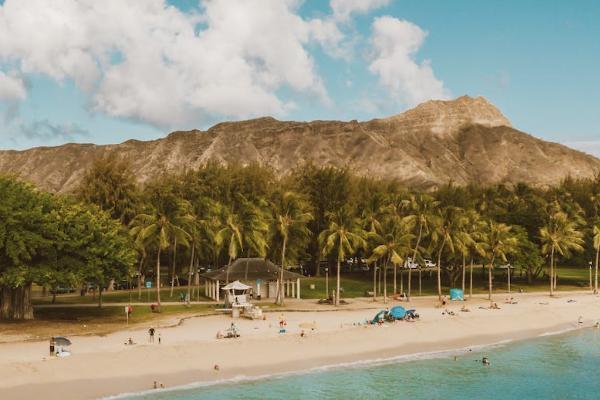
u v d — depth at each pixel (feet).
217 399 159.53
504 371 197.77
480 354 221.05
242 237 349.20
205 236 371.76
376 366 198.18
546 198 646.33
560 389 179.01
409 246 345.92
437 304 328.29
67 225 254.68
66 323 245.65
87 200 384.47
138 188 415.64
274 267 350.02
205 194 434.71
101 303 312.29
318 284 416.46
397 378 185.37
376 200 407.64
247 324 249.96
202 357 193.67
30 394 152.35
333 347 216.33
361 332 237.66
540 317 295.28
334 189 463.83
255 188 450.71
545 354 223.92
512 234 418.92
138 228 304.50
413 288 410.72
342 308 305.73
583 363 210.18
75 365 174.81
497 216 491.72
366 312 291.99
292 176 500.74
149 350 193.98
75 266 250.98
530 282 444.55
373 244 364.99
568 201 567.59
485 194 636.07
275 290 349.61
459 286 424.05
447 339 240.94
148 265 404.98
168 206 293.64
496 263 421.59
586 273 512.63
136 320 256.32
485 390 176.65
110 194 389.60
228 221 347.15
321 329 239.30
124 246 277.64
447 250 365.61
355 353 212.02
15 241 236.63
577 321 293.84
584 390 178.29
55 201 272.72
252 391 167.22
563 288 422.82
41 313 272.51
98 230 260.62
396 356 211.82
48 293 370.53
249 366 189.47
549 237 385.29
